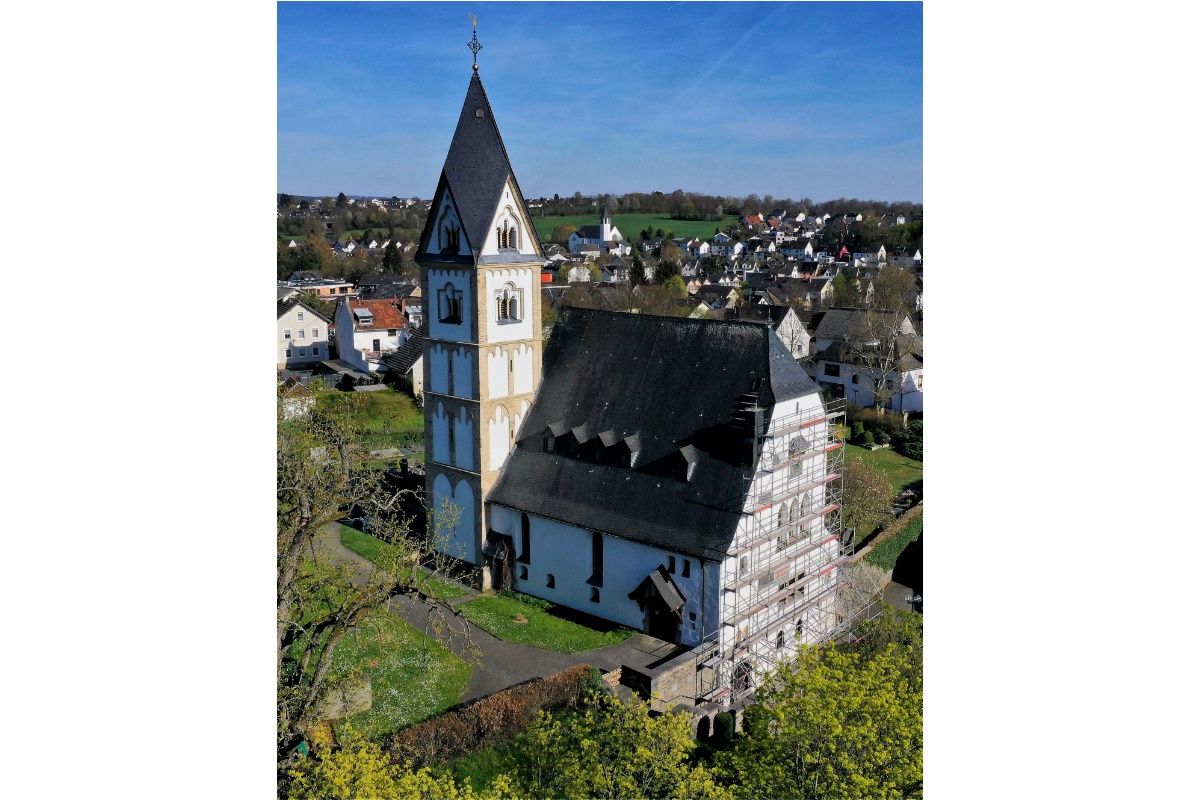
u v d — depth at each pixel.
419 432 98.75
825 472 56.44
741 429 50.88
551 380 61.06
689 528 50.72
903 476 86.06
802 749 33.09
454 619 55.12
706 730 45.44
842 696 33.78
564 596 57.25
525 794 34.50
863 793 32.03
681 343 55.91
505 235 58.34
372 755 32.59
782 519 53.22
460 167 57.25
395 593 42.53
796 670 46.84
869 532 71.38
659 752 32.78
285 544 39.97
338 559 61.44
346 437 52.97
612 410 57.03
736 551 49.19
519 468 59.62
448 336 59.72
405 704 45.69
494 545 59.41
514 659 50.34
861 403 110.00
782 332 121.06
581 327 61.19
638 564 52.94
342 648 50.78
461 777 40.00
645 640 52.31
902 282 132.38
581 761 33.72
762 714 38.44
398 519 68.31
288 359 128.12
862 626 47.84
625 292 147.62
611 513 54.09
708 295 176.50
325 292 155.62
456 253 58.06
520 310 59.62
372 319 123.75
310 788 32.25
